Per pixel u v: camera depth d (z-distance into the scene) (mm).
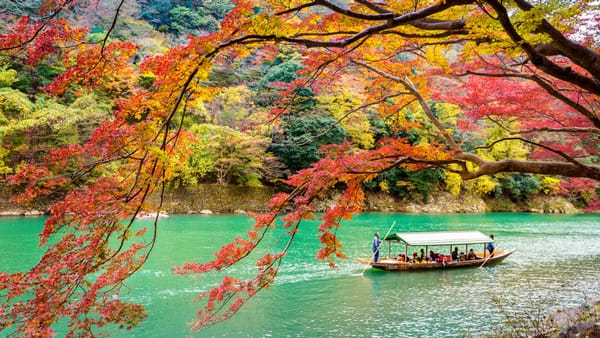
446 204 43875
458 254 20688
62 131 26844
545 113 10531
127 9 35281
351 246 22594
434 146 7207
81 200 4348
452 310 12023
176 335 9883
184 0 45062
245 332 10211
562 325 8875
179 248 19844
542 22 4652
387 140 7086
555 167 6328
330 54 7504
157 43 33188
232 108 37031
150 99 4781
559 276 16375
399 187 42375
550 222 36031
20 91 31688
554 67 5090
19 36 4105
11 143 25391
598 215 43812
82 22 16953
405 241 17719
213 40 4555
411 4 5715
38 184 4605
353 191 6426
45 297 4176
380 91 10289
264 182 40344
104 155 4305
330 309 12055
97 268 4527
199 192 35375
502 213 44750
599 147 15094
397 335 10125
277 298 13047
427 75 10148
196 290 13430
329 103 34344
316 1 4395
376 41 7496
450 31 5242
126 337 9742
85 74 4629
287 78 34031
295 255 19641
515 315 11133
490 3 4168
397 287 14477
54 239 20359
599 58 4816
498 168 6578
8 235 21562
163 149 4594
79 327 4449
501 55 10336
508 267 17938
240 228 26562
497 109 10336
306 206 5711
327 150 6980
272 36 4449
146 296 12781
